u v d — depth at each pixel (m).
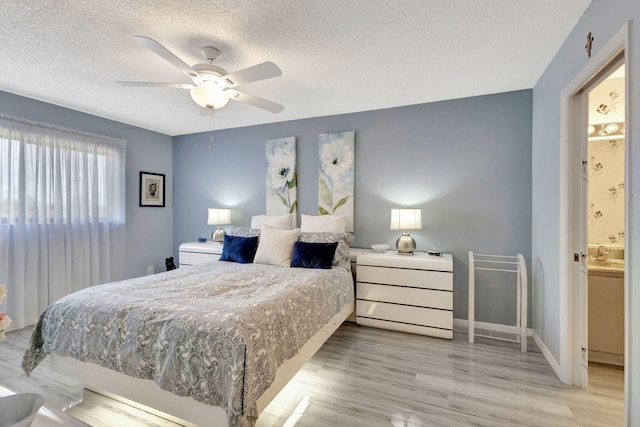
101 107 3.34
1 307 2.84
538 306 2.62
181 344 1.45
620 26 1.37
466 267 3.09
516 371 2.19
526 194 2.86
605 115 2.56
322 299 2.26
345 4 1.65
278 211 3.94
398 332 2.91
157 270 4.46
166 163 4.59
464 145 3.08
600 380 2.06
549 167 2.32
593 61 1.61
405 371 2.19
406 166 3.32
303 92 2.93
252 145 4.13
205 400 1.37
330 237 3.08
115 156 3.82
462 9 1.70
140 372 1.52
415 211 3.00
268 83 2.71
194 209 4.56
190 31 1.90
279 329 1.66
